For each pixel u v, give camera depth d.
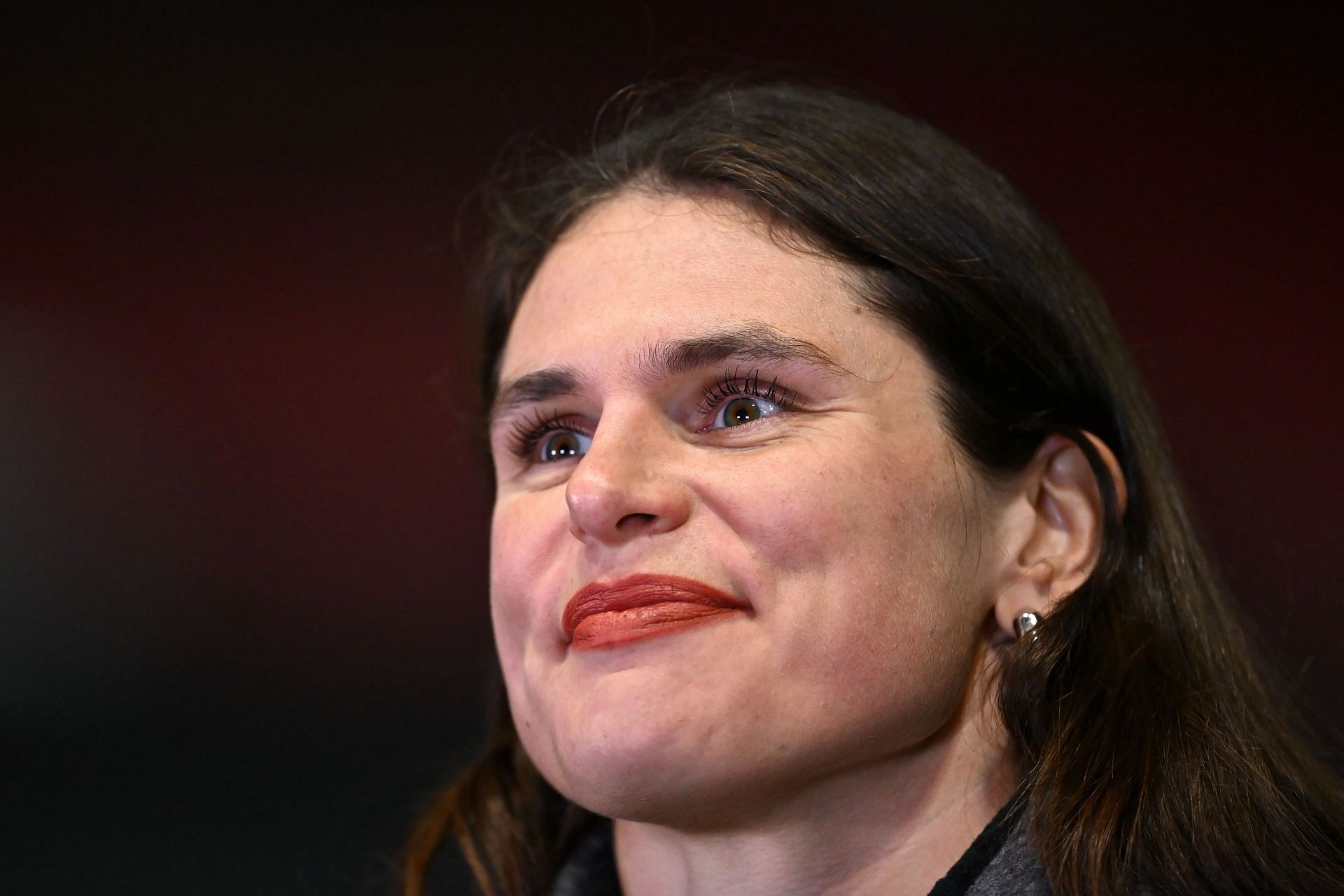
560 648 4.95
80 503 12.84
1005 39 11.78
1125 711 4.85
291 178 13.35
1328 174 11.06
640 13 12.39
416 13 13.20
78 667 12.54
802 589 4.54
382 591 12.76
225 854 10.95
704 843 4.88
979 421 5.04
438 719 12.30
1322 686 9.07
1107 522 5.19
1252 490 10.50
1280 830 4.71
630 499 4.61
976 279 5.23
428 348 13.02
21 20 13.37
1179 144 11.43
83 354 13.15
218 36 13.43
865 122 5.64
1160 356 10.94
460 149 13.01
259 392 13.11
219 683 12.53
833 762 4.60
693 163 5.32
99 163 13.38
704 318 4.84
